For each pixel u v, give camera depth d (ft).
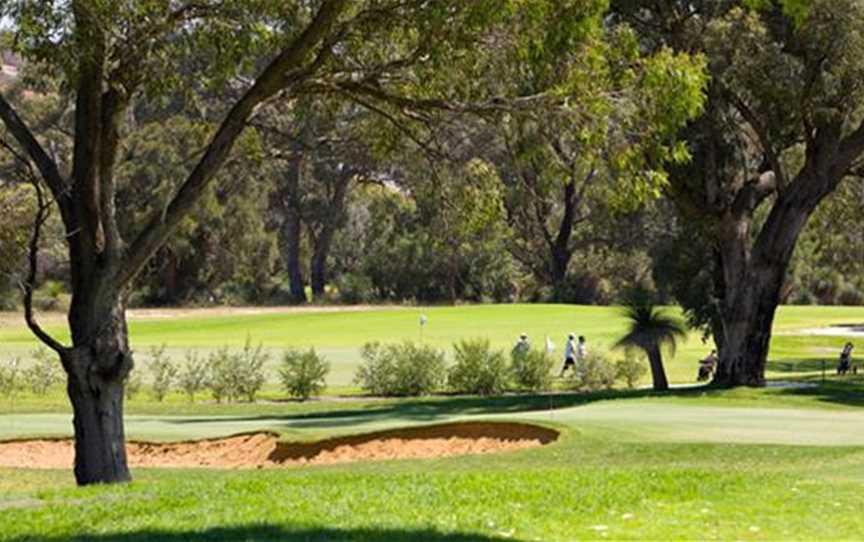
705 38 105.60
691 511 46.26
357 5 64.08
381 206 321.11
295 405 125.49
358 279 345.51
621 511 46.29
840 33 101.30
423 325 228.84
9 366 150.41
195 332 243.60
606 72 61.36
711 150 119.85
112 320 63.77
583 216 322.55
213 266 321.32
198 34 61.41
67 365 62.90
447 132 68.33
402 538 39.91
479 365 143.54
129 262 63.46
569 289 323.78
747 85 107.04
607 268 325.42
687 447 71.41
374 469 68.95
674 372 172.24
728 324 125.70
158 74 62.34
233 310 306.55
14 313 272.10
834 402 106.73
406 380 140.87
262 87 62.13
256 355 141.38
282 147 79.61
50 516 45.85
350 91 65.67
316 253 353.92
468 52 61.57
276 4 62.39
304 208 344.90
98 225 63.16
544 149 62.80
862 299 341.41
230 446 84.89
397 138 71.51
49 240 131.03
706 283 150.30
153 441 85.46
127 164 254.68
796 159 148.56
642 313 133.18
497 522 43.29
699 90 63.10
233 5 60.80
